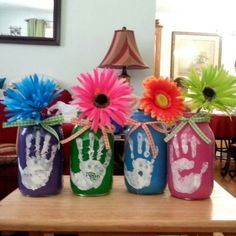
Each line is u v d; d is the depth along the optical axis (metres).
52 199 0.77
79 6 2.65
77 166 0.79
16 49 2.64
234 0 4.47
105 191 0.80
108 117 0.74
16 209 0.69
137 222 0.63
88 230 0.63
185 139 0.76
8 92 0.78
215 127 3.27
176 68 5.04
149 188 0.80
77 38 2.67
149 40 2.69
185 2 4.54
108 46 2.68
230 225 0.64
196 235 0.73
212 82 0.76
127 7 2.66
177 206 0.73
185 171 0.77
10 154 1.73
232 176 3.55
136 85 2.66
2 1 2.63
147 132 0.79
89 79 0.76
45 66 2.66
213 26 5.05
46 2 2.64
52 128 0.78
